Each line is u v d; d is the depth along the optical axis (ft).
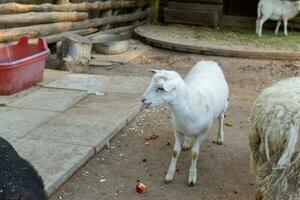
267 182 9.30
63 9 19.70
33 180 7.67
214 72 11.77
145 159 11.89
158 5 28.14
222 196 10.80
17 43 16.48
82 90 15.44
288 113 9.00
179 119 10.55
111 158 11.90
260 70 19.30
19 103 14.17
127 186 10.95
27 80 15.30
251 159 9.96
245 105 15.43
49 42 18.54
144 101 10.26
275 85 9.71
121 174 11.34
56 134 12.37
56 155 11.41
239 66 19.83
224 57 21.16
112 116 13.50
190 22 27.37
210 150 12.44
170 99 10.28
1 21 16.46
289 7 24.13
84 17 20.99
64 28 19.57
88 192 10.68
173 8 27.76
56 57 18.97
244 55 20.95
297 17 26.09
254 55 20.86
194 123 10.58
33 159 11.21
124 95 15.12
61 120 13.15
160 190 10.89
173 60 20.59
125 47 21.31
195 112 10.50
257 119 9.52
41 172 10.75
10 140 11.98
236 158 12.14
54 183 10.46
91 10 22.07
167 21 27.84
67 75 16.90
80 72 18.03
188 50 21.70
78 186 10.84
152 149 12.39
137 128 13.38
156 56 21.26
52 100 14.51
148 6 28.02
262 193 9.40
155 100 10.25
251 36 24.35
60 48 17.97
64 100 14.55
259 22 24.29
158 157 12.06
